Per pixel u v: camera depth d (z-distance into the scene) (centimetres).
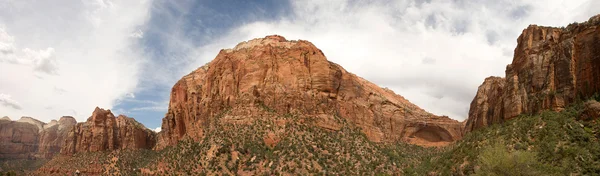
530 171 5100
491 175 5178
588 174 5019
